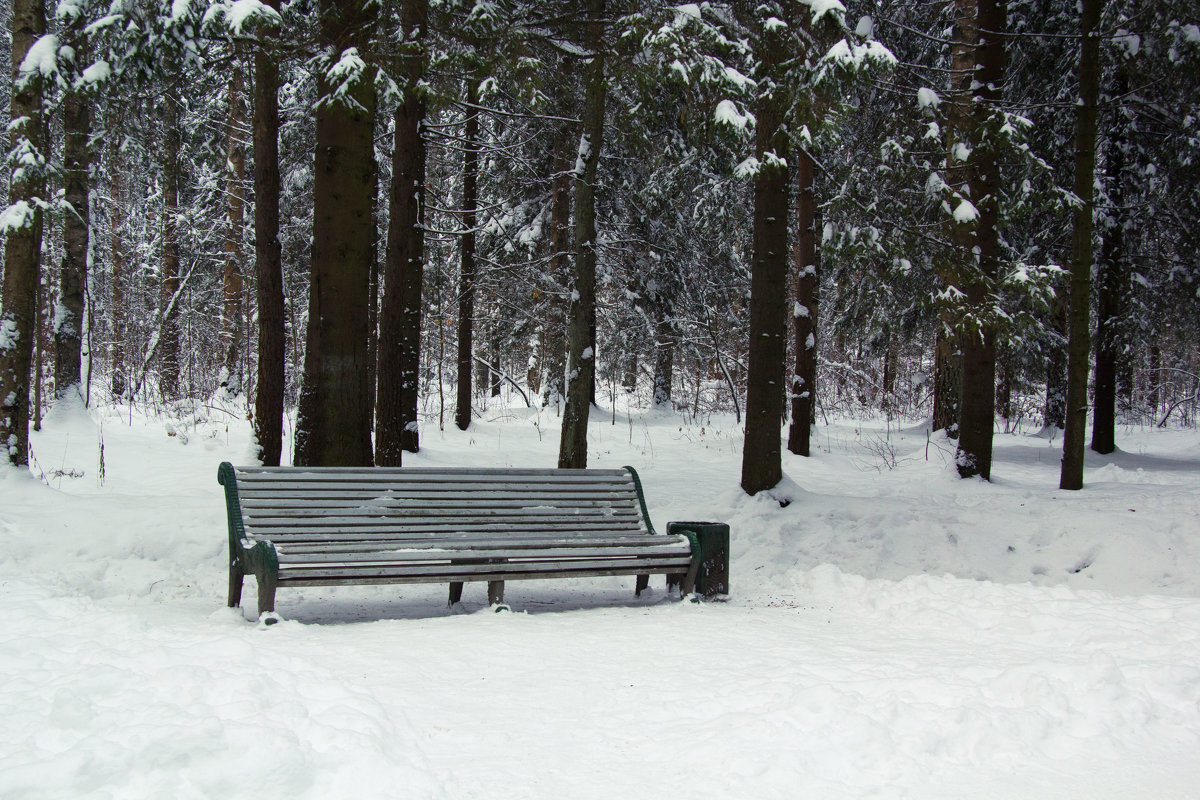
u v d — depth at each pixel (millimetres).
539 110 10180
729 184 18891
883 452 14805
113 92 8531
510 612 5801
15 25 8906
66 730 3062
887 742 3238
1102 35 11039
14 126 8570
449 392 24453
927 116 12875
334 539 5836
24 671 3793
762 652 4605
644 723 3490
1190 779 3098
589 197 10453
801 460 14172
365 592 6715
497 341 21859
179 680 3568
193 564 6770
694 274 21672
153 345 19656
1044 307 11234
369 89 7742
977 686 3871
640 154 13320
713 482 11969
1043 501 9359
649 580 7613
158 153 12148
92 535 6812
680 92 9688
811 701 3555
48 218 10086
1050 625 5184
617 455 14594
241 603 5965
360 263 7973
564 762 3096
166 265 21109
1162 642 4703
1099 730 3484
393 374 11703
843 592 6559
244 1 7105
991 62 11938
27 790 2607
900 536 8602
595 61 10047
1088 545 7914
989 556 8102
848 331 20562
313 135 14086
